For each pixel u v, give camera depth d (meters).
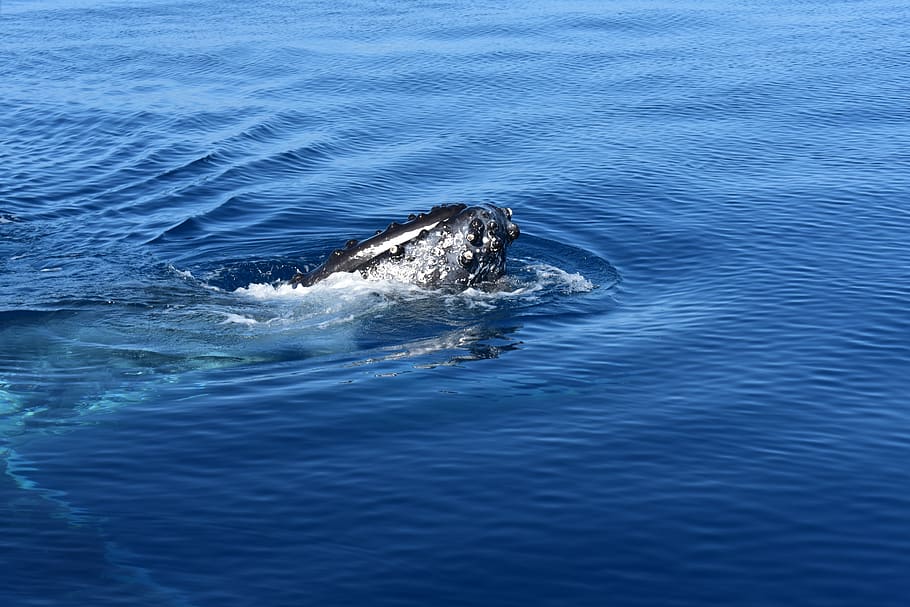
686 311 20.16
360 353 17.83
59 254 23.81
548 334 18.73
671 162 32.56
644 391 16.45
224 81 46.47
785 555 11.93
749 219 26.48
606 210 27.44
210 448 14.57
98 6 72.62
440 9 67.88
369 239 19.77
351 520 12.66
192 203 28.55
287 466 14.02
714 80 45.56
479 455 14.31
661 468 13.98
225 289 21.22
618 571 11.63
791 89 43.75
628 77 46.28
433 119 38.94
